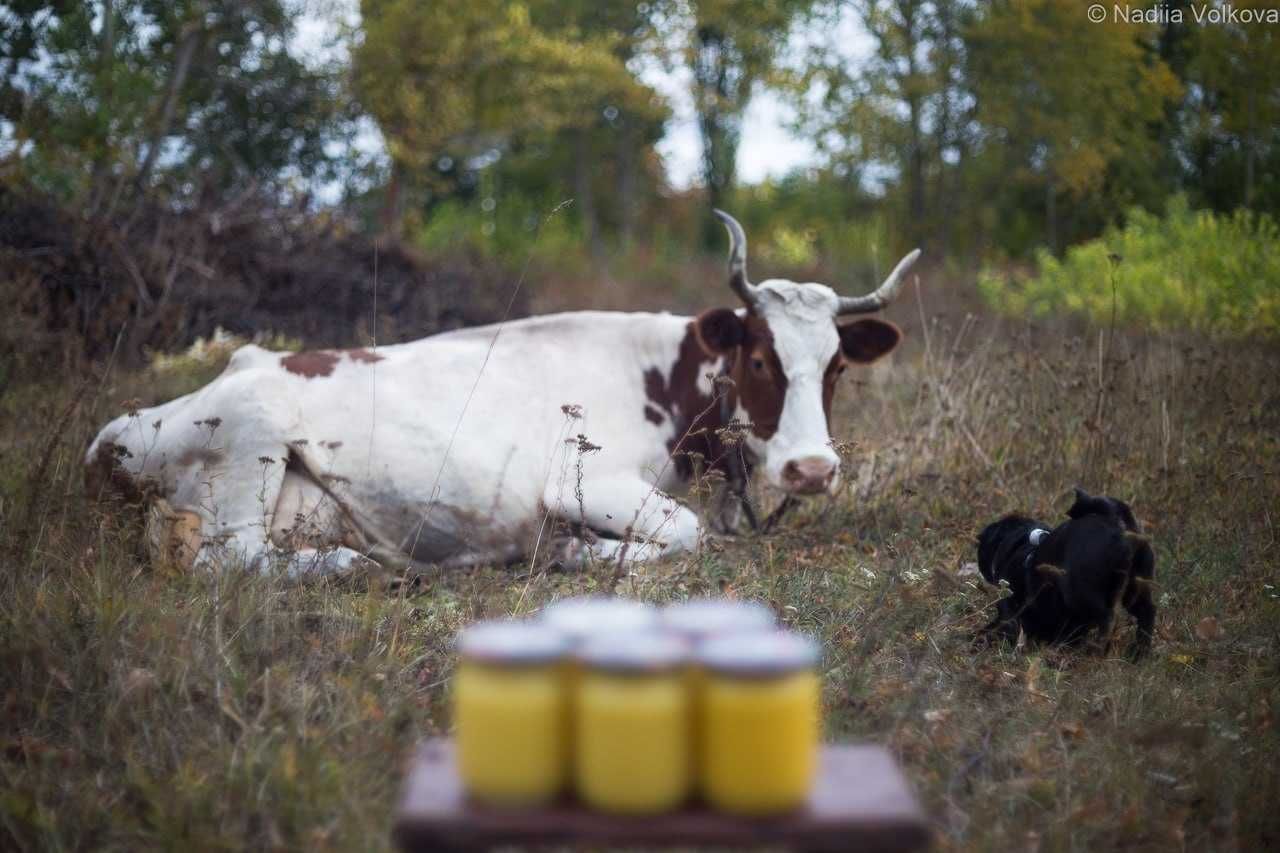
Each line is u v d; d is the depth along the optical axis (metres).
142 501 4.90
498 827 1.98
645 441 5.77
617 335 5.87
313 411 5.23
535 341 5.78
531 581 4.71
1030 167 18.36
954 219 20.58
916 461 6.45
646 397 5.82
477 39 16.09
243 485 5.07
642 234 31.98
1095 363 7.41
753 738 1.99
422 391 5.42
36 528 4.58
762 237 29.31
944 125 20.67
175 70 12.64
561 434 5.57
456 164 29.09
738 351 5.66
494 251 20.02
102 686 3.53
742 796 2.00
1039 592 4.25
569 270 20.70
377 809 2.95
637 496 5.46
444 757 2.29
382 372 5.42
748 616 2.22
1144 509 5.61
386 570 5.21
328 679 3.65
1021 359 7.80
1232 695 3.82
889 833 1.98
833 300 5.64
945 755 3.31
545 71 19.06
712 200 29.50
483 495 5.32
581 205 30.05
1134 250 11.78
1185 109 14.00
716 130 28.75
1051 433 6.25
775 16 25.89
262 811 2.93
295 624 3.99
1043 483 5.98
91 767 3.23
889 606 4.35
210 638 3.79
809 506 6.07
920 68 20.36
